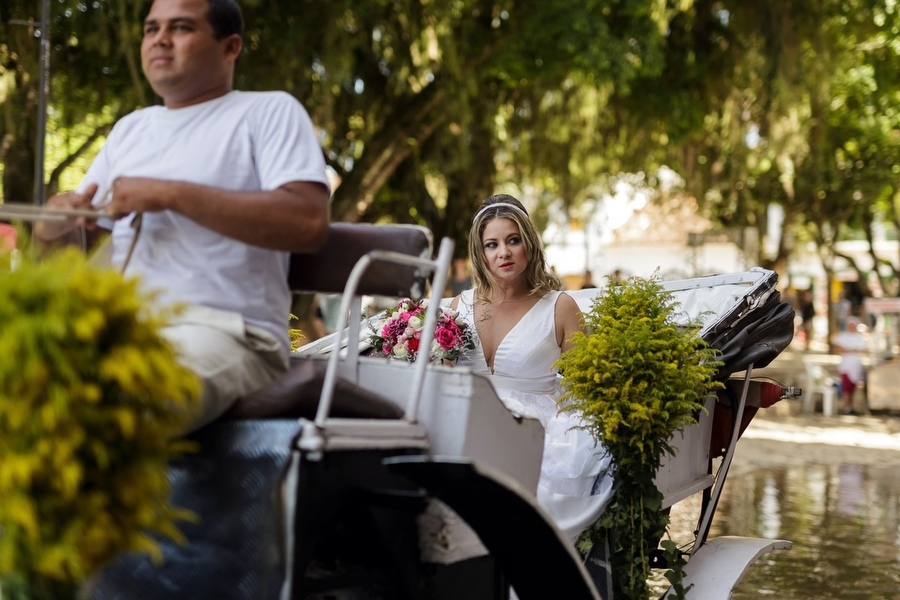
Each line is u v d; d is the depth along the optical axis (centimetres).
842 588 598
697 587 412
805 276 4562
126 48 1072
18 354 181
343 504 243
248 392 263
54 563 184
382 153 1562
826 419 1593
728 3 1622
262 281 279
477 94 1580
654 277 429
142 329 194
